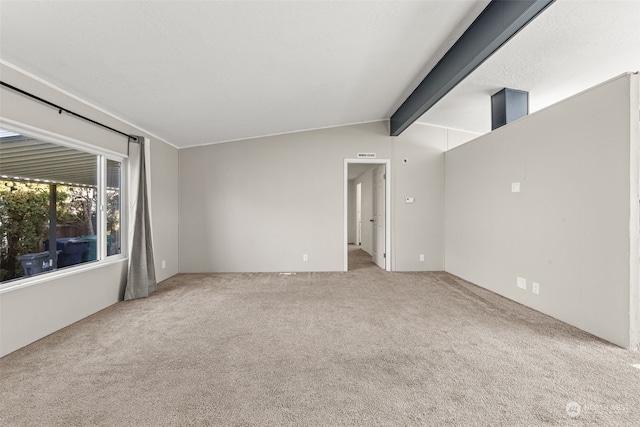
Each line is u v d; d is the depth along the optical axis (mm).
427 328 3039
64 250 3268
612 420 1681
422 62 3584
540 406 1807
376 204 6613
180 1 2051
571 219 3072
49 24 2111
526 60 3359
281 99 4195
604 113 2727
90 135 3488
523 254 3760
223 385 2053
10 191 2676
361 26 2695
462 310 3582
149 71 2939
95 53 2521
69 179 3309
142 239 4184
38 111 2801
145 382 2088
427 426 1651
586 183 2906
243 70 3211
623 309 2588
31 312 2719
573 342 2695
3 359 2414
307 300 4000
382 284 4859
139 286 4121
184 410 1795
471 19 2785
